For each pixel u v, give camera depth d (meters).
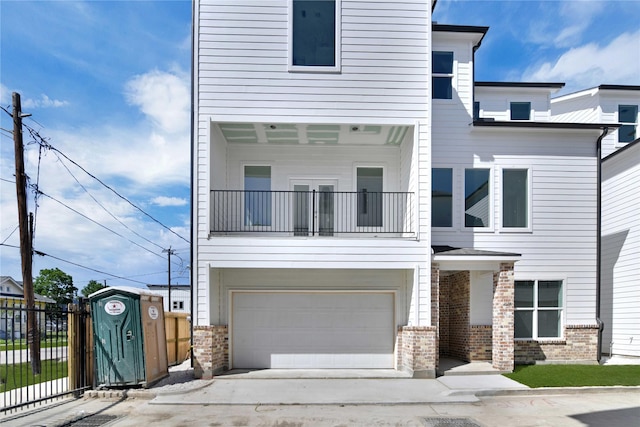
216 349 9.64
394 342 10.55
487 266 9.98
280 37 9.73
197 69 9.63
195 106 9.57
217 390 8.31
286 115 9.64
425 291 9.54
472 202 11.55
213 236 9.59
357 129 10.28
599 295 11.32
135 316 8.28
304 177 11.49
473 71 11.96
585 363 11.03
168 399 7.67
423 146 9.77
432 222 11.38
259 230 11.01
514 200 11.60
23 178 13.14
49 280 48.81
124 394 7.94
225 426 6.29
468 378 9.20
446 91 11.79
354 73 9.76
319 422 6.48
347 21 9.80
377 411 7.07
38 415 6.76
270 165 11.48
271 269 10.61
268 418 6.67
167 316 11.73
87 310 8.46
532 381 8.85
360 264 9.50
